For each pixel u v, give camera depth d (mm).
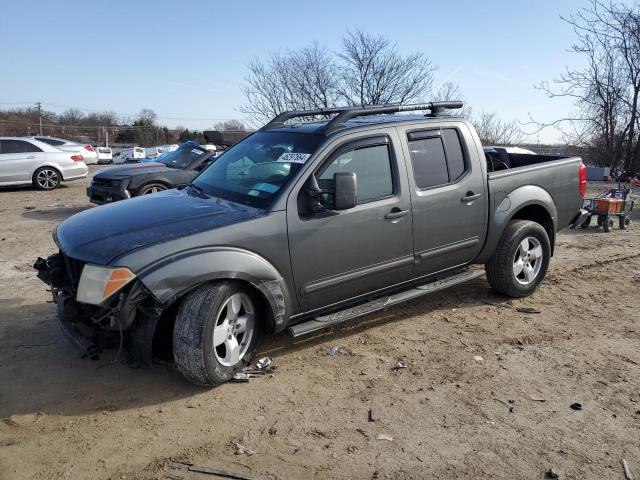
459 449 3219
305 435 3352
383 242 4590
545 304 5695
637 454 3180
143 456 3137
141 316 3678
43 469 3020
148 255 3574
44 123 83000
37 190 16281
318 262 4238
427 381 4039
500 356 4461
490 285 5879
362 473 2998
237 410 3627
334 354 4480
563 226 6215
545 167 5895
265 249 3961
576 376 4121
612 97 19594
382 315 5367
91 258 3635
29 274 6676
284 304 4098
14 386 3924
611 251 8047
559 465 3078
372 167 4566
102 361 4297
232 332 3969
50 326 5004
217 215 4016
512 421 3516
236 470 3016
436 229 4941
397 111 4988
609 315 5379
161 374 4102
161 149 38969
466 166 5199
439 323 5168
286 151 4520
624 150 19984
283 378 4062
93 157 23969
